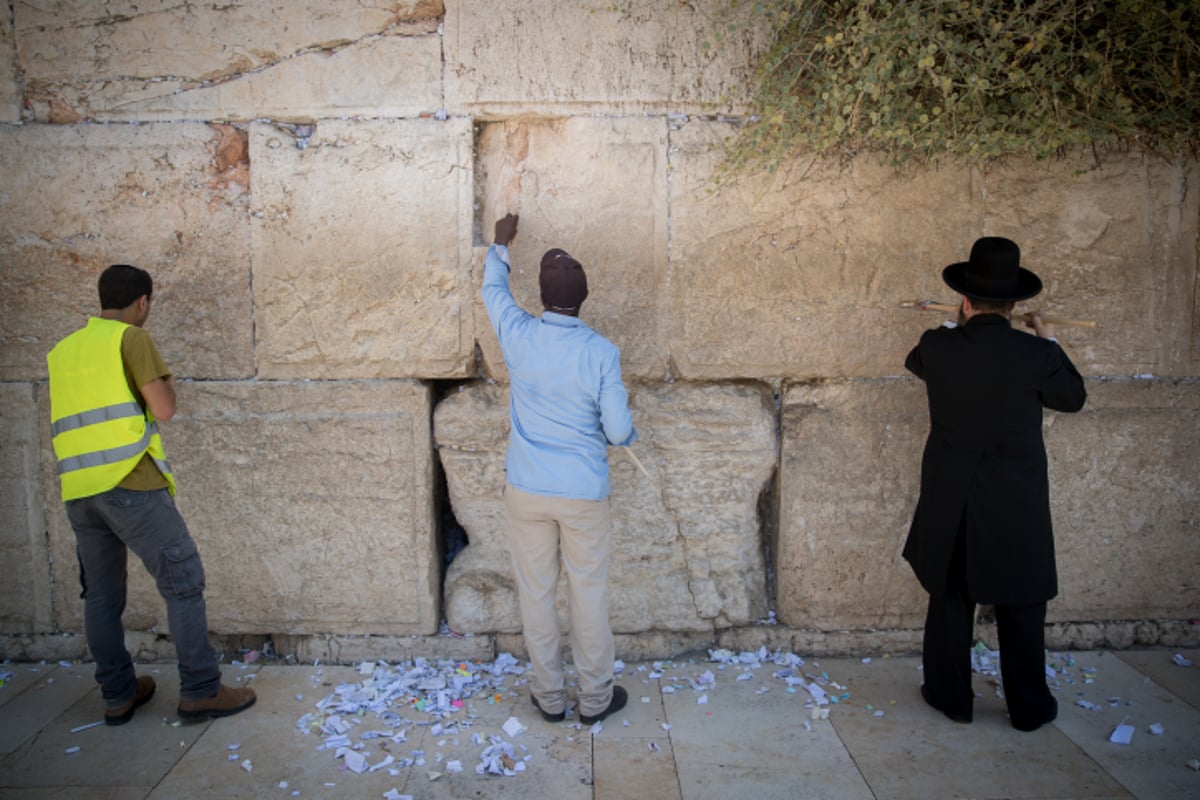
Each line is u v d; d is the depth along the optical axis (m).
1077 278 3.82
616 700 3.52
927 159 3.71
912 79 3.40
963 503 3.25
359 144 3.72
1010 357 3.16
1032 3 3.41
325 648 3.96
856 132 3.59
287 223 3.74
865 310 3.82
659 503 3.90
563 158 3.76
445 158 3.72
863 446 3.89
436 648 3.96
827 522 3.93
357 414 3.84
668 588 3.94
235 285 3.78
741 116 3.74
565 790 2.99
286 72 3.70
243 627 3.96
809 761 3.16
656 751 3.22
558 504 3.19
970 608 3.38
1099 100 3.55
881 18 3.37
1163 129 3.63
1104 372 3.88
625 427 3.13
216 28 3.68
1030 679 3.29
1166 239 3.81
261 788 3.01
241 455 3.85
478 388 3.88
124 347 3.13
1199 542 3.96
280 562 3.91
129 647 3.94
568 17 3.67
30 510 3.89
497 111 3.72
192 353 3.82
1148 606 4.00
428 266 3.76
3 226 3.74
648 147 3.74
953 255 3.79
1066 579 3.99
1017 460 3.23
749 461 3.88
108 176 3.73
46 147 3.71
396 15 3.68
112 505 3.16
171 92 3.71
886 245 3.78
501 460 3.86
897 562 3.95
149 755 3.20
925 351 3.36
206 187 3.74
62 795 2.96
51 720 3.45
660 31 3.68
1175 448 3.91
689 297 3.81
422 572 3.92
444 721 3.45
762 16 3.63
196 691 3.39
